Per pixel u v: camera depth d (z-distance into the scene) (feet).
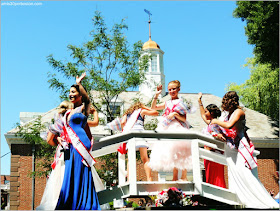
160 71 89.40
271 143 76.95
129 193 19.53
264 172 75.87
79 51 49.65
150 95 85.10
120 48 50.49
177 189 19.86
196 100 87.10
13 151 68.85
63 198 17.65
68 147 18.61
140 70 51.60
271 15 59.98
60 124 19.35
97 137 67.97
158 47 91.56
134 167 19.69
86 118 19.27
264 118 84.58
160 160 20.95
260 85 90.33
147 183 19.77
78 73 48.32
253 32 61.21
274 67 66.49
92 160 18.49
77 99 19.83
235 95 21.34
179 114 21.71
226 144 21.27
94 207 17.67
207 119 23.07
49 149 51.55
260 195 19.93
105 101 50.49
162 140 20.39
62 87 47.73
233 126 20.90
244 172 20.39
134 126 21.99
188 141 21.27
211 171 22.66
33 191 67.92
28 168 68.39
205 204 22.93
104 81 48.47
